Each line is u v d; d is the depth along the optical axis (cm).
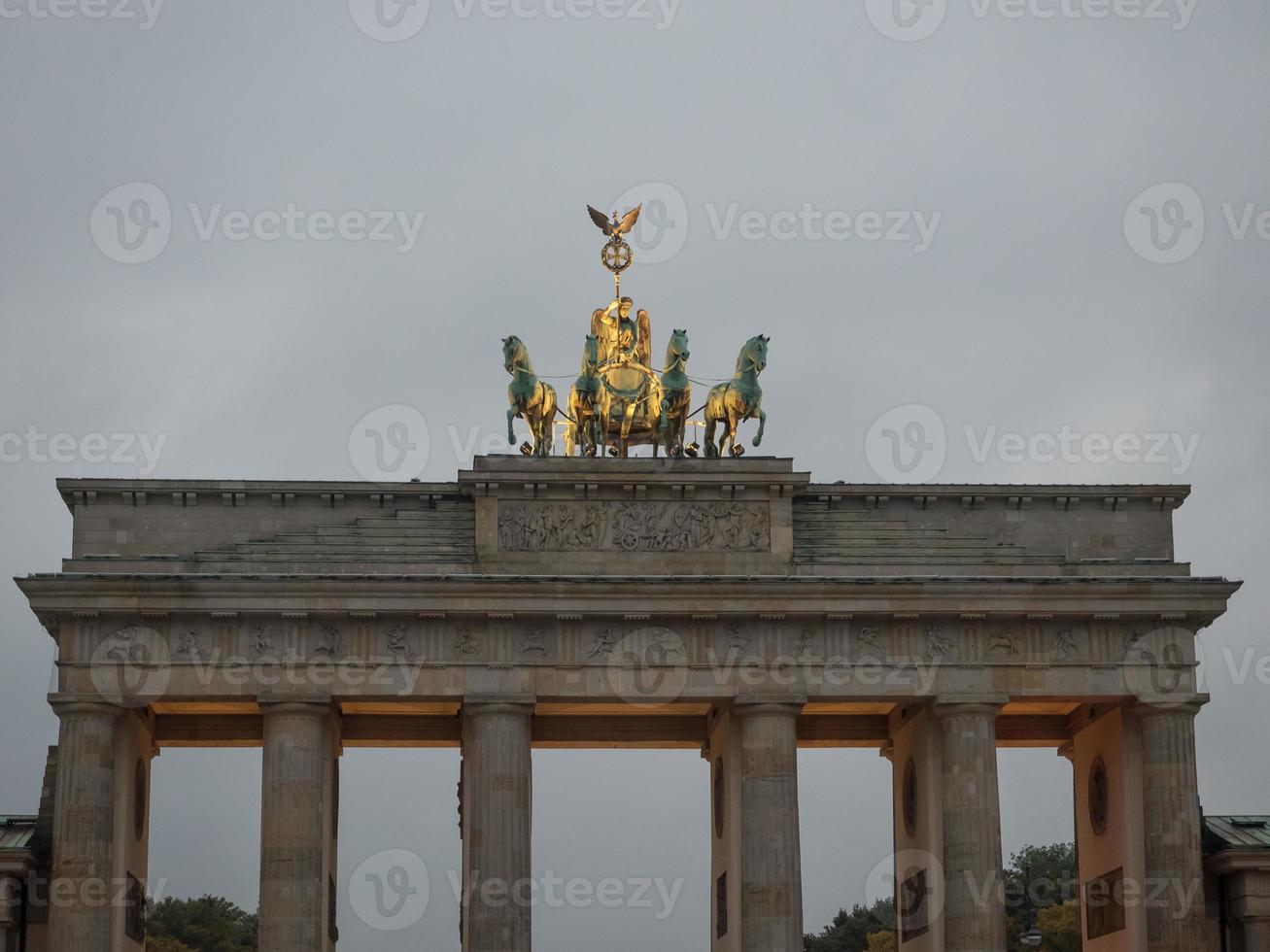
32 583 16338
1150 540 17588
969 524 17462
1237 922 17388
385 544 16950
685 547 17025
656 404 17912
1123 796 17275
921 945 17388
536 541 16975
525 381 17438
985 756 16775
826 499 17325
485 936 16212
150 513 17000
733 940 17050
